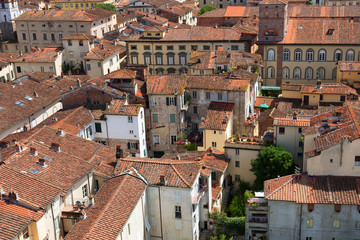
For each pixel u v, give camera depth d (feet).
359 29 411.13
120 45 508.12
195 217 219.61
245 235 222.48
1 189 180.55
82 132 284.41
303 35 419.13
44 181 199.82
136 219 203.72
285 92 330.13
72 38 457.68
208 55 389.80
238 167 266.98
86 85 307.99
